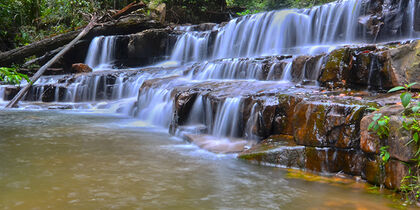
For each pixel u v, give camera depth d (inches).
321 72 216.7
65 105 406.6
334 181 130.4
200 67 359.6
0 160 151.9
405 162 110.7
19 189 113.1
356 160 133.6
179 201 106.0
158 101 303.7
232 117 204.4
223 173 139.8
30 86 435.5
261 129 184.5
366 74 186.5
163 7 705.0
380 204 106.3
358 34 354.6
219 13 800.3
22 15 666.8
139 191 114.2
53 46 556.4
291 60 278.2
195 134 216.5
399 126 112.7
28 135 218.5
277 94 187.8
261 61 295.7
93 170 138.6
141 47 569.6
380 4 338.6
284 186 123.9
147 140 211.8
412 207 103.9
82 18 692.1
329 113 143.6
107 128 259.0
